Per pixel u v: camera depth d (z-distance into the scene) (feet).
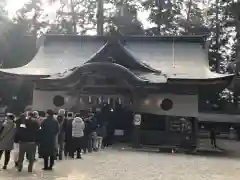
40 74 82.79
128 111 82.17
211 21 176.14
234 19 159.94
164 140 76.84
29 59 151.53
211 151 76.54
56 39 102.63
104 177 36.73
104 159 51.42
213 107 153.38
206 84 75.25
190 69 84.33
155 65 86.63
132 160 51.62
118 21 173.47
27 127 37.65
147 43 97.81
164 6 178.19
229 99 157.69
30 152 37.63
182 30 181.27
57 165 43.39
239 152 76.07
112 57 78.64
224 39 171.32
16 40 150.20
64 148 52.60
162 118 78.64
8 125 38.86
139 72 79.41
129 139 79.92
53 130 38.99
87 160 49.49
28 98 120.16
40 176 35.65
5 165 39.45
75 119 51.44
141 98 79.61
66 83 77.61
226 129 131.23
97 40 101.30
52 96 83.56
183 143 75.51
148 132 77.87
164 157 58.34
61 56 95.35
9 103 119.65
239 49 152.97
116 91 82.28
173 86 78.23
